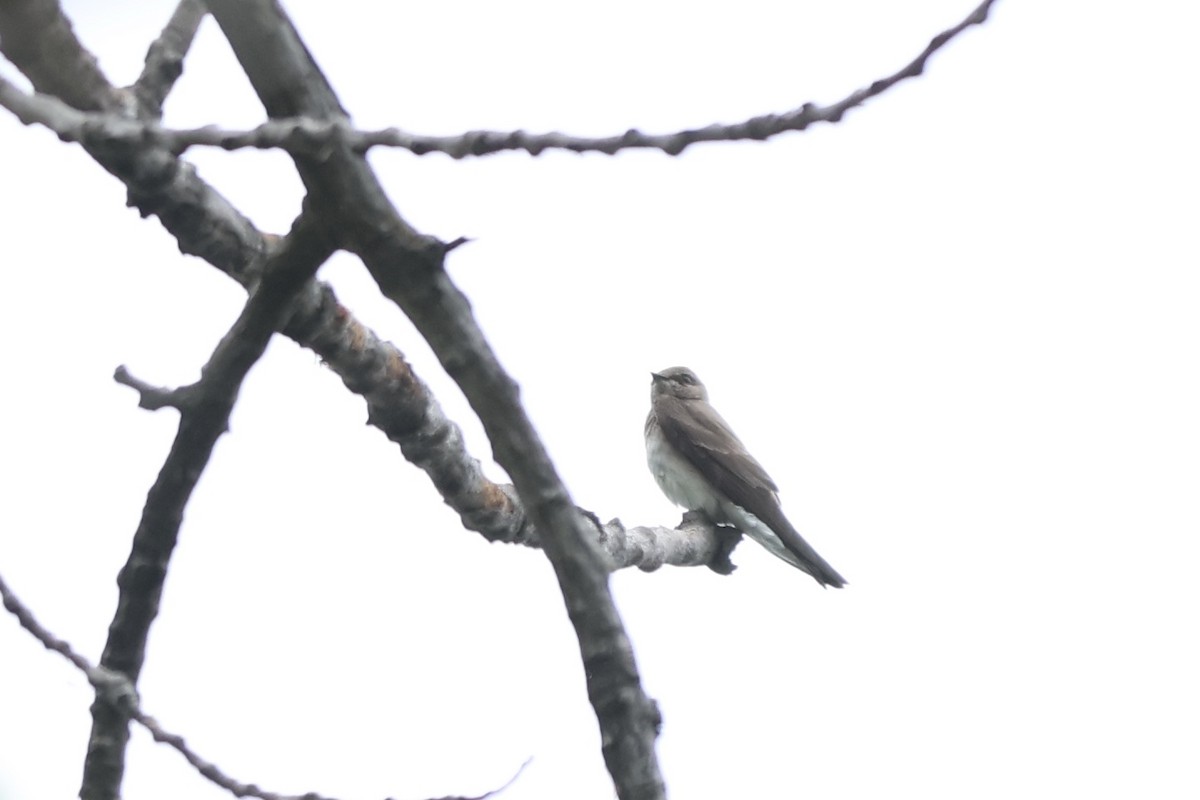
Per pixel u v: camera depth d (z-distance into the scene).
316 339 7.36
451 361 5.41
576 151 4.00
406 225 5.30
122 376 6.18
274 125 4.00
